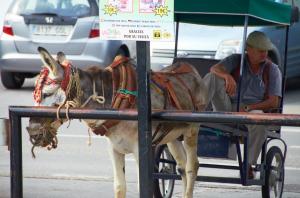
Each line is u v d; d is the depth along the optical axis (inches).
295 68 674.2
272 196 341.4
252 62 351.3
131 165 419.2
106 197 351.3
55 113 198.7
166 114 190.9
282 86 367.2
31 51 644.1
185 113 190.2
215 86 338.3
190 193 311.6
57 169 406.9
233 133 311.4
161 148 329.4
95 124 253.9
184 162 313.7
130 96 258.5
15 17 648.4
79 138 488.7
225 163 428.8
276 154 337.7
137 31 187.9
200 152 330.3
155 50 623.2
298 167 421.4
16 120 200.4
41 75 248.5
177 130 288.8
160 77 285.7
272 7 338.6
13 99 633.6
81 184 376.2
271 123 183.6
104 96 258.4
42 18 639.8
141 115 191.0
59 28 638.5
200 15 382.0
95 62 634.8
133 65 267.3
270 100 346.6
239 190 370.0
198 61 367.2
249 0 320.8
